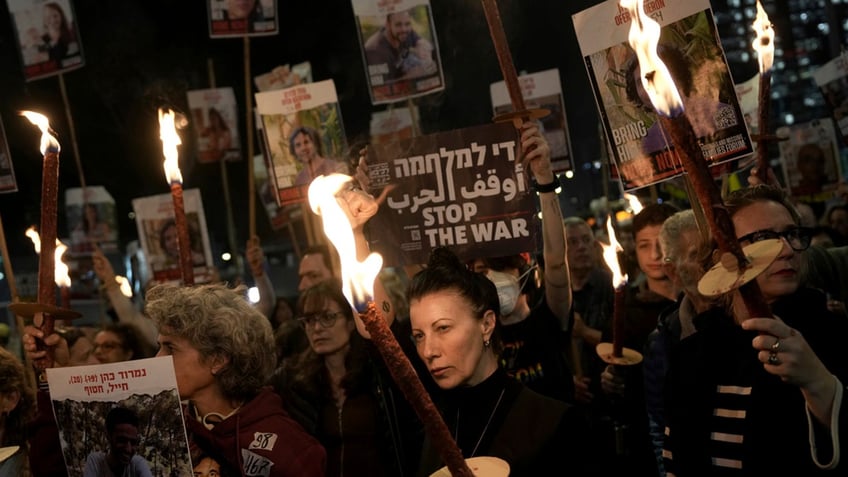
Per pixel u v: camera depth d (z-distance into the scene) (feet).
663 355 10.61
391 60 18.38
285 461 7.68
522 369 11.05
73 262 27.07
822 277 11.43
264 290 18.30
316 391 11.23
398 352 4.46
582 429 7.23
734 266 4.65
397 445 9.98
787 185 20.70
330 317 11.05
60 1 20.89
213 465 7.88
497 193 10.46
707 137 9.62
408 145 10.70
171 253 22.58
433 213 10.62
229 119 25.66
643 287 15.34
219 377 7.98
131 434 6.97
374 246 10.76
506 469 5.26
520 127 10.17
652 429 10.67
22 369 9.57
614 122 10.11
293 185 15.79
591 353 15.69
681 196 23.07
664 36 9.77
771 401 6.86
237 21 19.85
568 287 10.81
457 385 7.28
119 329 14.93
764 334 5.41
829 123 20.54
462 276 7.39
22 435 9.44
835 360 6.76
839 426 5.64
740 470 6.95
